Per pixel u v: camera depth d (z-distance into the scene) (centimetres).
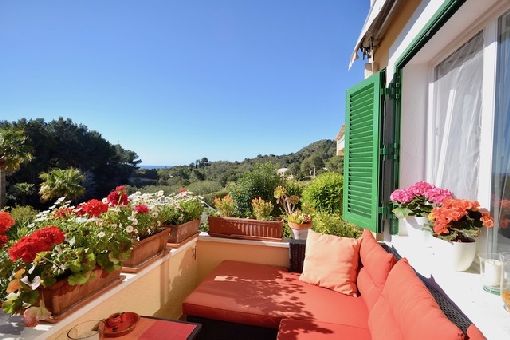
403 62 264
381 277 206
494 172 175
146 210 233
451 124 232
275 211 458
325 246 273
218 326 227
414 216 223
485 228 171
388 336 141
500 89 172
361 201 297
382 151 273
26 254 130
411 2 257
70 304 154
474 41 203
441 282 173
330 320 209
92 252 161
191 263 326
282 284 268
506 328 116
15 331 134
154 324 167
